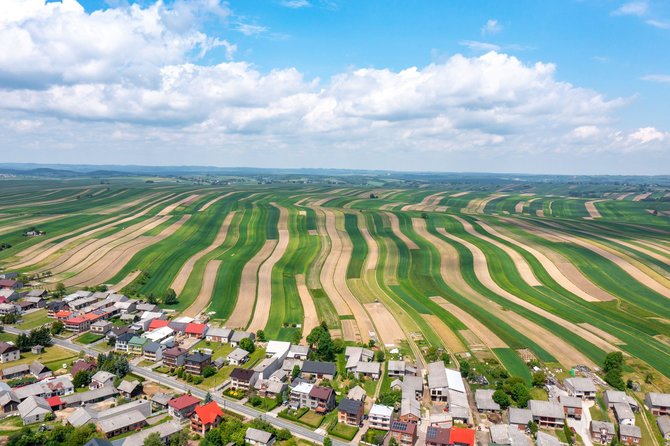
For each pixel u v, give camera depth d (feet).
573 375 393.50
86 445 275.59
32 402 329.31
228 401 355.97
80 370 378.94
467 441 299.79
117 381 378.12
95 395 349.41
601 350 435.12
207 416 316.81
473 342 452.35
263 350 440.04
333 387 378.53
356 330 480.64
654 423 334.44
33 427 312.50
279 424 326.24
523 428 325.83
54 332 479.41
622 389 373.20
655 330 479.82
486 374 394.32
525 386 370.73
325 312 527.81
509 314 522.06
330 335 459.73
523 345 444.96
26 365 394.11
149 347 428.97
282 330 480.64
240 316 516.32
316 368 394.73
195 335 470.80
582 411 347.77
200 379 385.09
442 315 519.19
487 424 329.93
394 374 394.52
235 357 415.64
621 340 455.63
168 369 407.85
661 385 378.53
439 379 368.89
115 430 306.55
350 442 307.17
